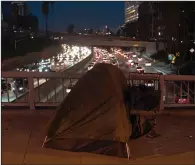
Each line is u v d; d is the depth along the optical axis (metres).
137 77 7.34
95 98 5.06
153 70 74.69
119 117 4.91
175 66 73.94
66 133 5.06
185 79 7.80
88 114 5.02
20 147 5.24
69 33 102.12
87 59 101.19
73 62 101.25
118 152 4.91
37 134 5.90
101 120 4.95
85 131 4.99
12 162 4.67
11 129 6.21
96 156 4.90
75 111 5.07
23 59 75.12
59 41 104.56
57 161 4.71
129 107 5.20
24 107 7.90
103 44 100.88
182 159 4.91
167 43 94.50
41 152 5.02
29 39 95.25
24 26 122.25
